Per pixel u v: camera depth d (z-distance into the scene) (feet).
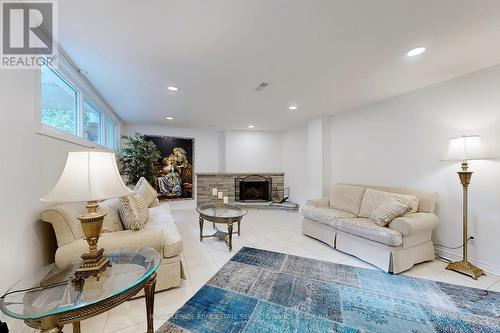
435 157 9.39
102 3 4.59
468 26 5.45
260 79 8.73
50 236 5.88
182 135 19.44
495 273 7.77
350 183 13.30
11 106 4.43
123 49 6.48
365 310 5.93
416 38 5.98
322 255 9.52
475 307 6.04
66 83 7.75
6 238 4.24
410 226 7.78
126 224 6.82
